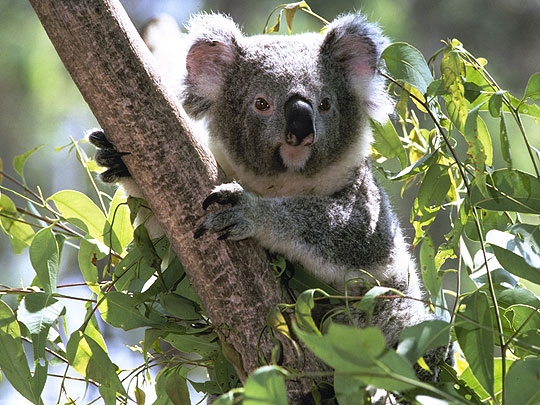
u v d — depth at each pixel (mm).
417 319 8414
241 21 16516
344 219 7828
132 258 7109
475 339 5625
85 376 6570
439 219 16297
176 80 8984
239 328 6230
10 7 16875
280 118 8172
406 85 7914
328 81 8438
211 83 8734
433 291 5883
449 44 6824
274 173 8445
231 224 6297
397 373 4422
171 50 10070
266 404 4324
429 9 16859
